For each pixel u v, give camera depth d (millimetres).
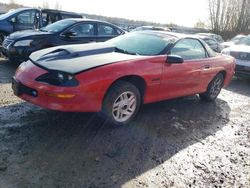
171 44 5039
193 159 3734
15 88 4137
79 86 3680
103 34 8797
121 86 4145
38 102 3807
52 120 4312
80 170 3160
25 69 4125
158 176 3252
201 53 5805
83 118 4461
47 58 4188
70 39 8008
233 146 4281
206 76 5871
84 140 3824
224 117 5543
